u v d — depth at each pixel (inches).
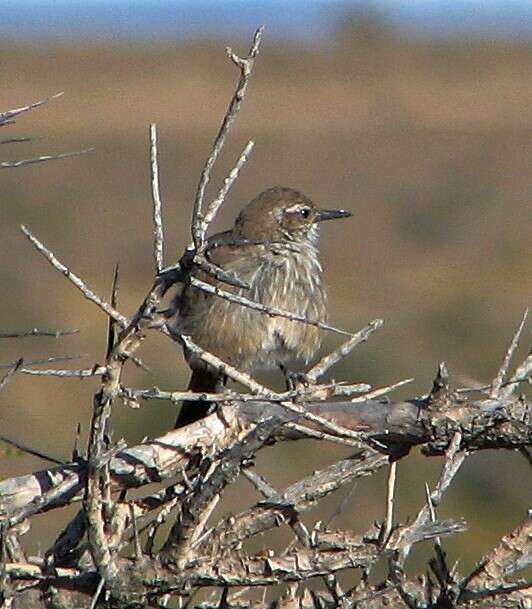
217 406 229.0
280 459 610.9
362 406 226.5
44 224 1298.0
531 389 354.6
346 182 1596.9
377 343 797.2
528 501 574.2
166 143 1758.1
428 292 1113.4
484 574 217.3
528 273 1191.6
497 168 1633.9
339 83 2258.9
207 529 239.9
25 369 205.5
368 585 220.7
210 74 2367.1
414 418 224.4
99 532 207.2
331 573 213.8
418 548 469.1
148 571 210.4
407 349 832.9
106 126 1883.6
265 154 1727.4
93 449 200.4
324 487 218.1
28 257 1155.9
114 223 1348.4
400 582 216.1
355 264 1255.5
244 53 2477.9
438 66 2337.6
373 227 1395.2
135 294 1114.1
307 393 203.8
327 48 2442.2
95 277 1168.8
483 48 2432.3
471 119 1974.7
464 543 539.8
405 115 2007.9
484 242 1317.7
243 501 544.1
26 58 2455.7
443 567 216.8
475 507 574.2
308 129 1894.7
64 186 1482.5
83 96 2142.0
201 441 229.0
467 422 223.8
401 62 2375.7
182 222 1379.2
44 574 215.9
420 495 559.5
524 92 2186.3
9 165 214.5
